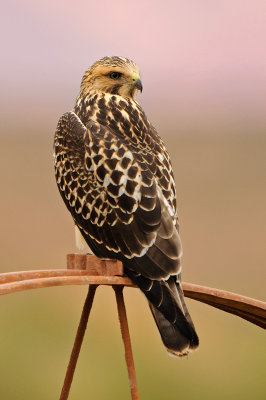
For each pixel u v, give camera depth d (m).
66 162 9.09
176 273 7.91
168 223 8.19
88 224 8.66
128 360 7.32
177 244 8.09
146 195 8.30
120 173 8.46
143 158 8.62
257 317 7.65
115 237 8.30
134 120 9.09
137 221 8.21
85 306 7.58
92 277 7.05
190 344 7.49
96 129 8.98
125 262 8.09
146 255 8.01
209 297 7.57
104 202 8.49
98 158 8.68
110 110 9.21
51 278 6.69
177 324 7.55
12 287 6.38
